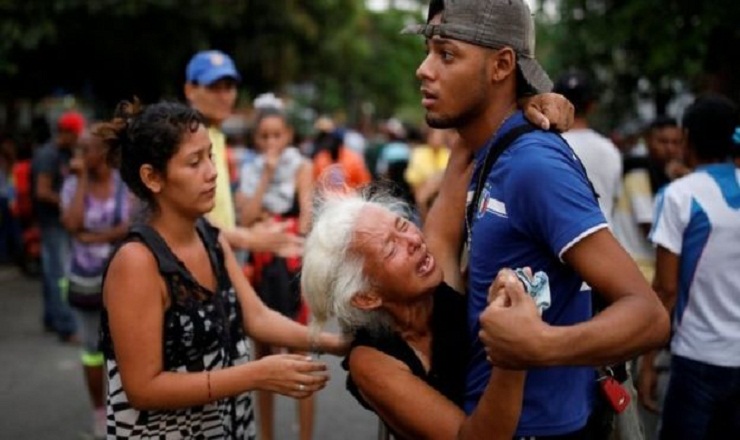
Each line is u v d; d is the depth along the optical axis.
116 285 2.61
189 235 2.80
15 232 12.40
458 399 2.29
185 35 14.70
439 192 2.57
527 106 2.15
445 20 2.14
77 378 7.09
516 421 2.00
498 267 2.13
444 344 2.30
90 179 5.65
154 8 13.93
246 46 16.52
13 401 6.45
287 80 17.98
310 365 2.59
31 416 6.08
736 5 7.79
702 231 3.60
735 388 3.63
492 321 1.84
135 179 2.77
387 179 2.65
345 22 19.03
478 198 2.19
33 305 10.38
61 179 8.44
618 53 10.23
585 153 4.31
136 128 2.73
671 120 5.18
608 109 10.77
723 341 3.60
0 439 5.61
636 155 5.58
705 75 8.66
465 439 2.08
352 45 20.17
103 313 2.71
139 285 2.60
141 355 2.60
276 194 5.24
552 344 1.81
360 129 28.88
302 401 4.95
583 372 2.23
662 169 5.18
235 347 2.88
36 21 13.45
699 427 3.69
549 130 2.12
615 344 1.85
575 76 4.41
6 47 13.39
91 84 16.11
